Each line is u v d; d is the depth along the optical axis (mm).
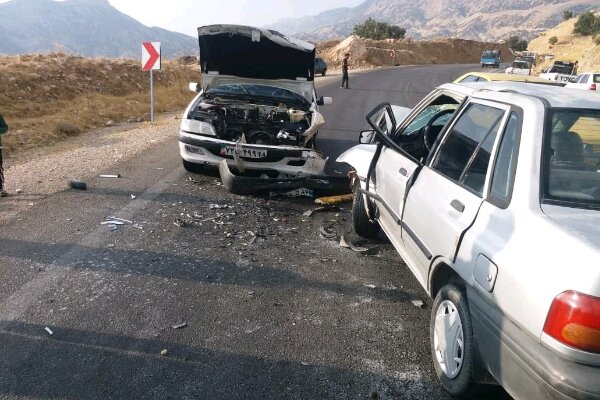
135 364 3432
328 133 13250
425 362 3652
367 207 5652
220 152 7512
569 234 2467
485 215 3033
